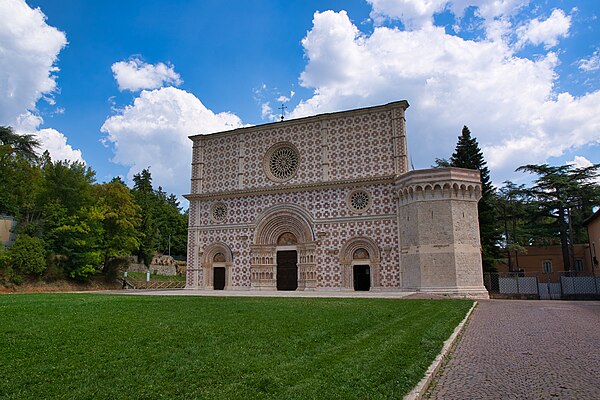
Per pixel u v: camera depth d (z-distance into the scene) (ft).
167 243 357.20
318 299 103.55
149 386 29.53
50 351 40.14
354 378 31.32
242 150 181.16
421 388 30.58
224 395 27.53
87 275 198.29
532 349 46.98
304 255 161.27
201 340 46.16
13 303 85.15
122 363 35.88
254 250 169.68
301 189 165.78
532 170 205.57
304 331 52.49
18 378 31.27
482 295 131.64
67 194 197.77
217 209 181.98
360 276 154.51
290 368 34.22
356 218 155.33
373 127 159.94
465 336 56.29
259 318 64.64
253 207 174.09
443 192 137.39
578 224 223.30
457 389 32.30
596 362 40.29
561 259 211.41
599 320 70.28
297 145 171.32
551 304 103.81
